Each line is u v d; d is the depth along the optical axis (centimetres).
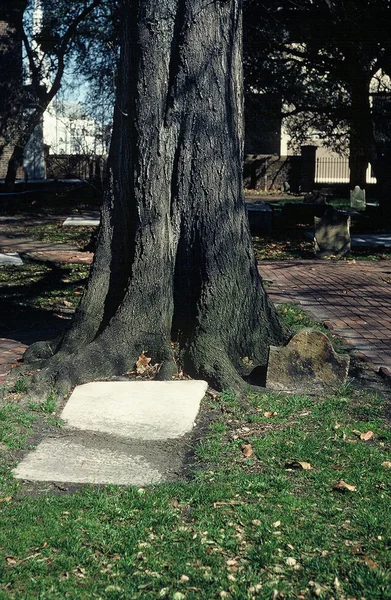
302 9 2234
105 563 408
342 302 1171
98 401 664
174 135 764
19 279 1348
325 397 702
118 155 784
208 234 762
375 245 1862
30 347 805
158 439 596
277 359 720
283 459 555
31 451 569
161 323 763
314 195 2512
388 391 726
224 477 522
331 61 2441
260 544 429
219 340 750
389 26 2219
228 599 374
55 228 2295
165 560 411
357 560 412
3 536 430
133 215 776
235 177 771
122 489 504
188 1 742
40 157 3775
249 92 2572
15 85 3145
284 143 4712
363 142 2564
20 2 3016
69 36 2783
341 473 529
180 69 752
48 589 382
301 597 378
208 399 689
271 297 1201
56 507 469
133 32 754
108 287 795
